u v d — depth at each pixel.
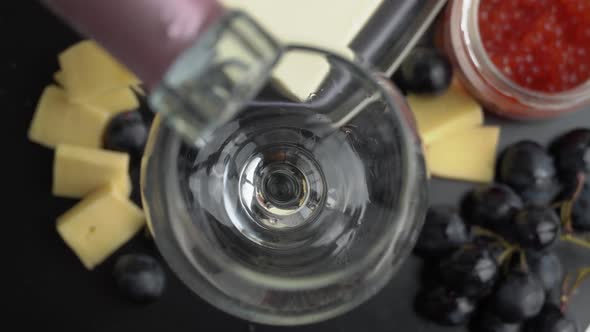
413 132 0.29
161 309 0.37
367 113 0.29
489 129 0.39
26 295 0.37
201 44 0.20
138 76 0.22
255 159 0.31
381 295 0.38
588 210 0.37
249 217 0.31
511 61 0.38
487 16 0.38
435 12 0.36
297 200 0.31
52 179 0.37
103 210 0.36
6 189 0.37
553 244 0.36
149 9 0.20
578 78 0.38
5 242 0.37
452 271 0.36
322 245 0.30
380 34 0.35
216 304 0.30
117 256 0.37
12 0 0.37
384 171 0.29
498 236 0.37
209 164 0.30
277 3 0.34
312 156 0.31
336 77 0.29
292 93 0.32
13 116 0.37
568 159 0.38
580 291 0.39
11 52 0.37
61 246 0.37
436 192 0.39
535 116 0.38
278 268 0.29
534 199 0.38
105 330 0.37
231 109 0.21
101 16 0.20
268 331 0.37
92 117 0.37
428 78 0.37
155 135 0.29
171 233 0.29
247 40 0.21
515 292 0.36
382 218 0.29
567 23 0.37
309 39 0.34
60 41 0.37
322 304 0.29
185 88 0.21
